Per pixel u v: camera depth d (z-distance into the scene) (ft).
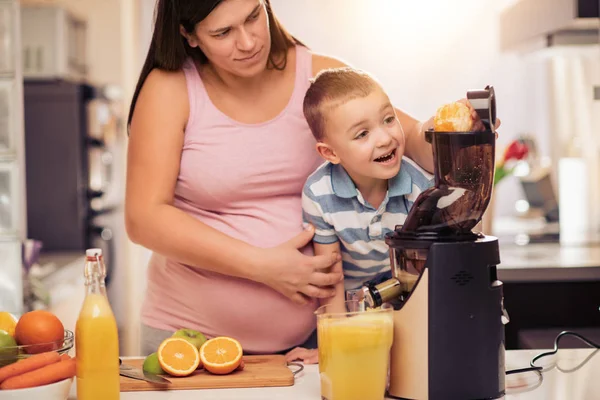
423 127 4.92
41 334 3.63
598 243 10.08
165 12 4.95
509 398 3.75
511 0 11.82
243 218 5.27
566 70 11.53
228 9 4.50
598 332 7.61
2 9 8.74
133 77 13.28
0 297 8.98
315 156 5.30
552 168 11.89
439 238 3.73
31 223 14.49
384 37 11.93
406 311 3.73
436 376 3.69
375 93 4.53
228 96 5.15
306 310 5.22
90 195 14.74
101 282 3.55
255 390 3.95
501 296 3.80
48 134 14.52
